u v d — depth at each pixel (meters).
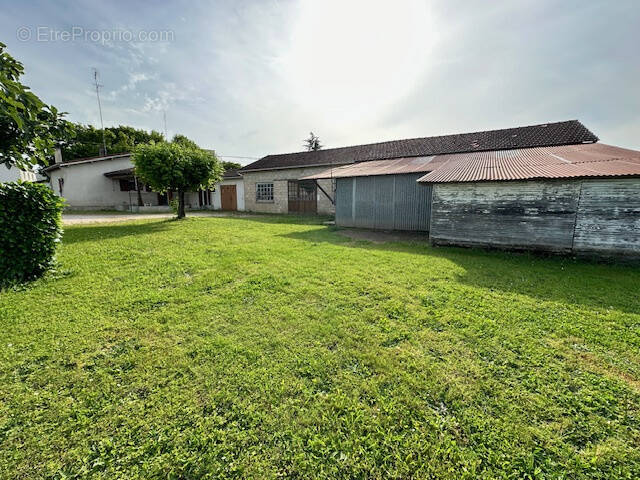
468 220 7.13
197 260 5.59
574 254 6.07
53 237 4.78
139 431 1.69
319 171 16.69
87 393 1.99
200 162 11.70
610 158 6.77
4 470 1.46
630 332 2.89
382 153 15.30
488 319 3.13
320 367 2.29
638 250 5.53
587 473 1.47
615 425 1.76
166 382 2.13
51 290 3.94
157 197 22.23
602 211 5.77
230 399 1.94
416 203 10.00
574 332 2.87
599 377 2.21
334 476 1.45
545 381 2.15
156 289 4.04
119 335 2.78
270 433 1.69
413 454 1.56
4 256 4.22
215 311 3.32
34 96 3.49
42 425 1.73
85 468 1.48
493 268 5.24
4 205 4.24
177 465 1.49
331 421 1.77
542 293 3.96
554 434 1.69
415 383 2.11
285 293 3.89
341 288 4.08
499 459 1.53
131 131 34.12
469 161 9.30
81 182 18.67
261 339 2.71
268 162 19.86
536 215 6.38
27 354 2.45
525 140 11.90
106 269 4.96
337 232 9.92
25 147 4.12
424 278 4.57
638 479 1.42
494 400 1.96
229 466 1.49
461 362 2.38
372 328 2.93
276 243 7.52
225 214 17.25
